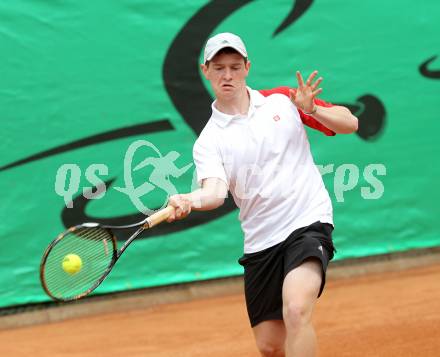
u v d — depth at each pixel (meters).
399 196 27.70
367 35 27.23
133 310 24.97
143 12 24.80
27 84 23.66
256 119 12.59
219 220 25.84
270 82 26.16
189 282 25.84
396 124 27.61
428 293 24.22
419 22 27.88
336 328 20.31
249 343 19.64
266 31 26.09
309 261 11.73
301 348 11.05
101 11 24.38
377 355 17.17
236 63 12.34
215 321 22.64
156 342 20.59
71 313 24.42
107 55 24.45
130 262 24.86
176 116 25.16
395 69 27.58
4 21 23.47
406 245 27.80
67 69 24.05
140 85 24.78
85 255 12.10
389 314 21.61
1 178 23.42
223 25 25.64
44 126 23.81
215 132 12.66
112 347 20.36
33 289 23.77
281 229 12.41
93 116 24.30
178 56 25.19
